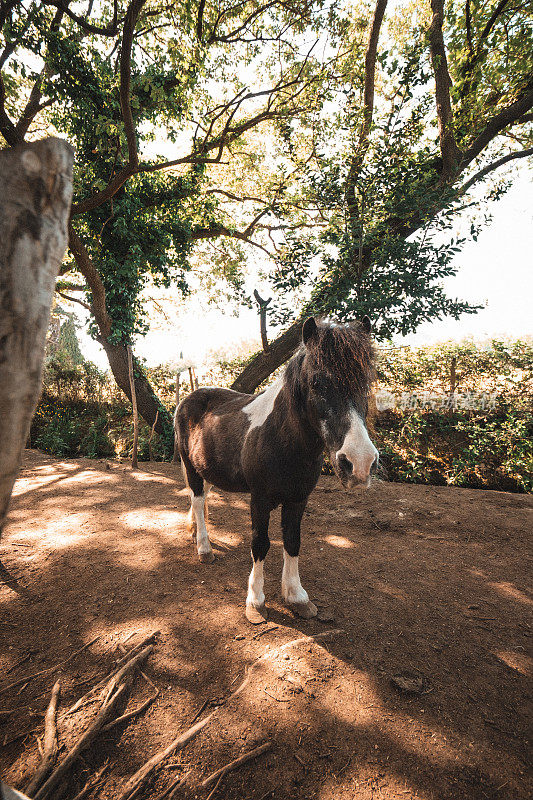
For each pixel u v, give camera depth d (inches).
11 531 146.8
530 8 255.6
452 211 201.8
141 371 307.3
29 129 369.7
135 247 284.0
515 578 113.3
